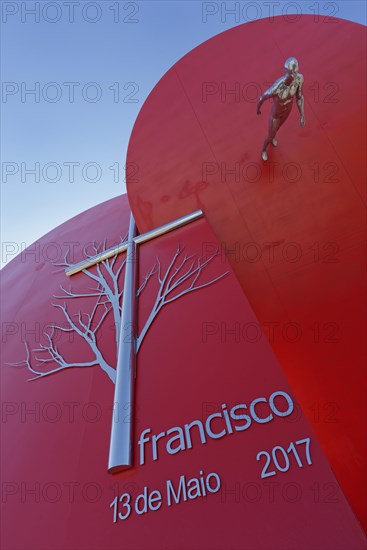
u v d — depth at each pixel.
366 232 5.99
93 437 4.87
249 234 6.80
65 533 4.15
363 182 6.30
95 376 5.64
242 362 4.59
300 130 7.07
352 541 3.12
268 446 3.85
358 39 7.19
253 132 7.48
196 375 4.74
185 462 4.06
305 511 3.38
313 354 5.78
